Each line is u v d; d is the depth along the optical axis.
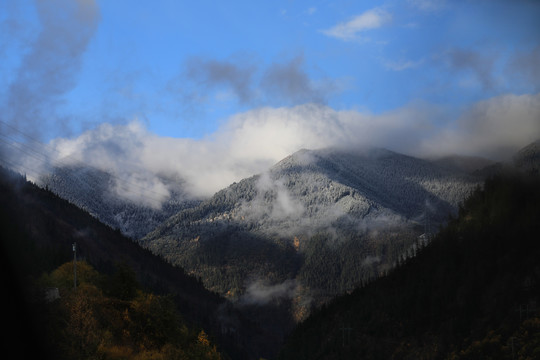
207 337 104.69
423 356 179.12
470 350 166.88
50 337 68.19
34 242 151.50
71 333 71.38
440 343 178.00
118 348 77.12
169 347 87.75
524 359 153.38
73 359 67.25
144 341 86.69
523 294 183.50
